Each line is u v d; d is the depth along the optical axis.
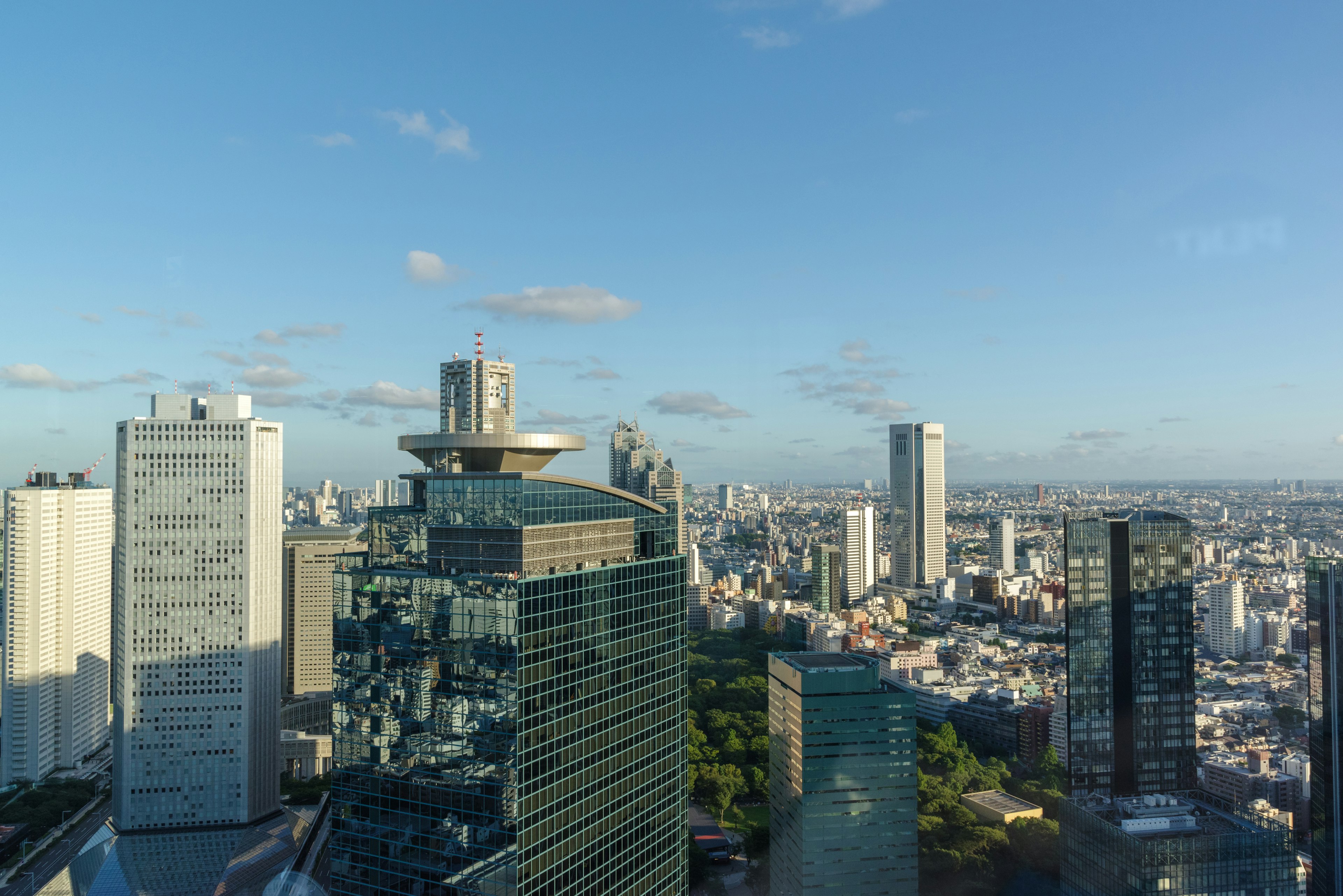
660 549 196.38
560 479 163.38
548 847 149.75
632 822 175.12
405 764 153.12
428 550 163.88
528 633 145.50
